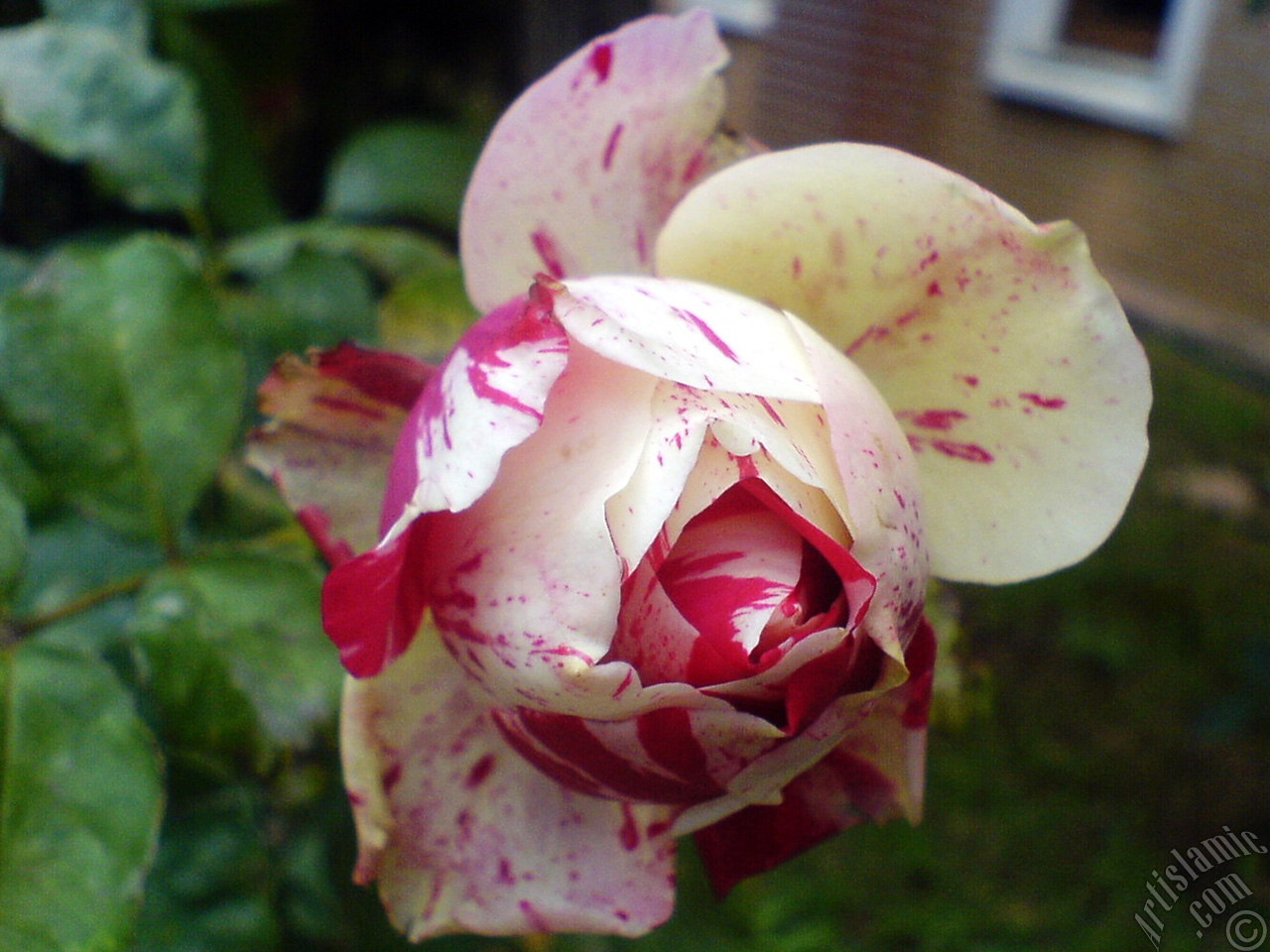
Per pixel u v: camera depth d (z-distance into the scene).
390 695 0.15
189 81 0.20
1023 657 0.64
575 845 0.15
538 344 0.13
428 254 0.23
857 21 1.24
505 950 0.22
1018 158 1.21
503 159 0.16
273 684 0.16
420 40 0.29
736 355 0.14
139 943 0.17
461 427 0.13
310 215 0.29
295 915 0.21
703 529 0.14
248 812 0.18
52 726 0.15
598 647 0.13
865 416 0.14
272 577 0.17
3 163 0.23
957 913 0.49
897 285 0.15
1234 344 1.03
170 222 0.24
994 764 0.56
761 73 1.40
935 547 0.16
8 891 0.14
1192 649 0.64
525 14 0.30
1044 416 0.15
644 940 0.39
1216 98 1.05
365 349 0.15
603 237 0.16
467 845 0.15
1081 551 0.15
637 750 0.13
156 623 0.16
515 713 0.14
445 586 0.14
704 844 0.16
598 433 0.14
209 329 0.18
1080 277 0.14
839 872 0.51
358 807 0.15
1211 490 0.79
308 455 0.16
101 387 0.17
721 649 0.13
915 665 0.14
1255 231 1.05
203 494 0.20
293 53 0.24
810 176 0.15
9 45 0.20
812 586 0.14
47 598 0.19
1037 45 1.16
